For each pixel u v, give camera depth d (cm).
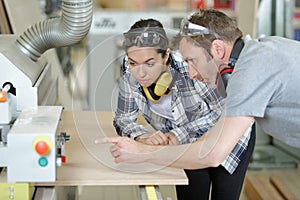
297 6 476
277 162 448
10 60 179
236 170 231
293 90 179
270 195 366
